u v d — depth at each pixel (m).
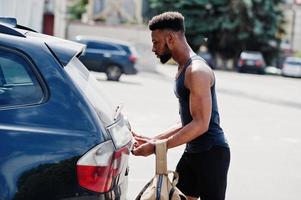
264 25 61.81
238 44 61.91
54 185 3.43
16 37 3.67
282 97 27.31
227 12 61.22
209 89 4.34
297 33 72.25
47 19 43.31
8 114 3.48
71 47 3.86
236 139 13.20
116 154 3.61
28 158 3.40
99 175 3.49
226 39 61.62
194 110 4.32
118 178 3.72
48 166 3.42
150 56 39.16
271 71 55.66
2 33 3.69
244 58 52.47
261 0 60.53
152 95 22.72
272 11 61.50
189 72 4.34
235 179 9.05
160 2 61.81
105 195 3.54
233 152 11.47
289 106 23.50
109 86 25.14
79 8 67.75
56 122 3.50
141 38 44.03
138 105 18.88
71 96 3.57
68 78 3.62
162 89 26.11
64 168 3.44
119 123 3.92
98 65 28.28
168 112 17.56
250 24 61.16
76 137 3.49
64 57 3.69
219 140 4.50
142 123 14.89
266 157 11.12
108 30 44.09
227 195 8.03
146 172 9.05
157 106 19.02
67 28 43.66
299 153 11.83
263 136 13.97
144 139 4.81
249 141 13.04
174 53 4.47
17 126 3.45
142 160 9.93
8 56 3.61
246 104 22.91
